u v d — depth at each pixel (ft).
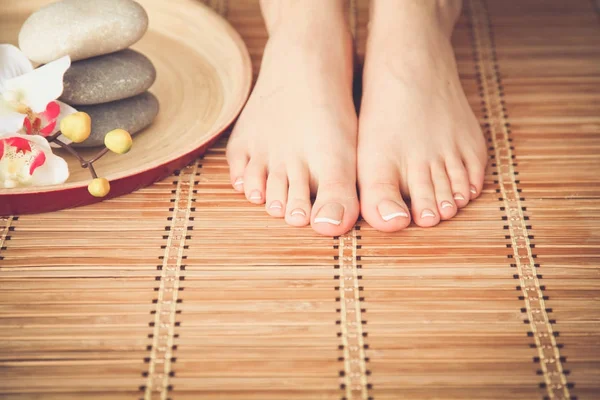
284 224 2.26
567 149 2.47
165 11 2.71
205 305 2.07
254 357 1.98
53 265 2.14
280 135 2.32
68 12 2.25
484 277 2.14
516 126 2.55
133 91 2.33
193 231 2.23
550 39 2.88
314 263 2.17
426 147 2.29
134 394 1.91
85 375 1.94
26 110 2.17
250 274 2.14
